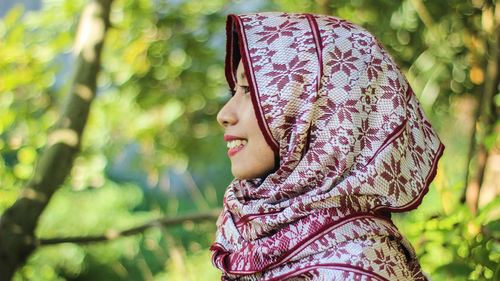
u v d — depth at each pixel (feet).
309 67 3.79
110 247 19.42
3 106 11.83
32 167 11.68
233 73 4.49
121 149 12.60
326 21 3.99
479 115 6.81
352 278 3.38
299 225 3.59
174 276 12.83
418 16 9.35
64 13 12.34
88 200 19.10
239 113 3.99
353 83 3.77
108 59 12.16
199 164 12.80
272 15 4.06
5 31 12.28
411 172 3.72
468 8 8.25
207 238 15.61
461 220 5.73
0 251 7.94
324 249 3.49
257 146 3.90
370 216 3.62
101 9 9.18
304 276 3.51
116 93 12.25
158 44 11.98
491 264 5.17
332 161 3.65
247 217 3.76
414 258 3.89
